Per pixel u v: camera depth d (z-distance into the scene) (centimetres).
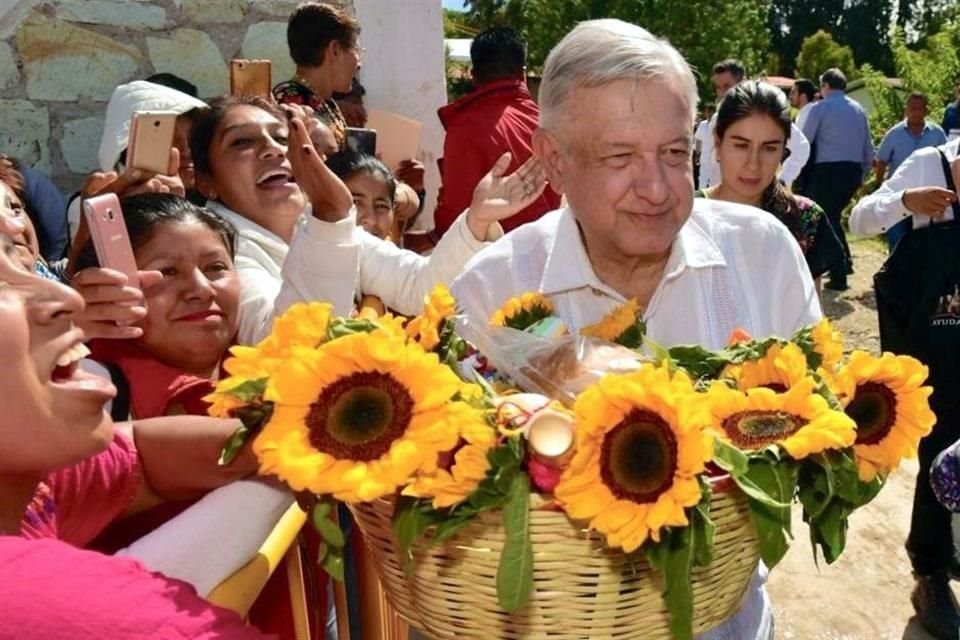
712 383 109
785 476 99
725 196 312
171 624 78
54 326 89
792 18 5778
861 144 833
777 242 161
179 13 411
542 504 94
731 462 95
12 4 380
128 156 201
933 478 197
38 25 385
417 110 479
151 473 126
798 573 350
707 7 2620
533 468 94
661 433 89
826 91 840
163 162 202
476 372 117
